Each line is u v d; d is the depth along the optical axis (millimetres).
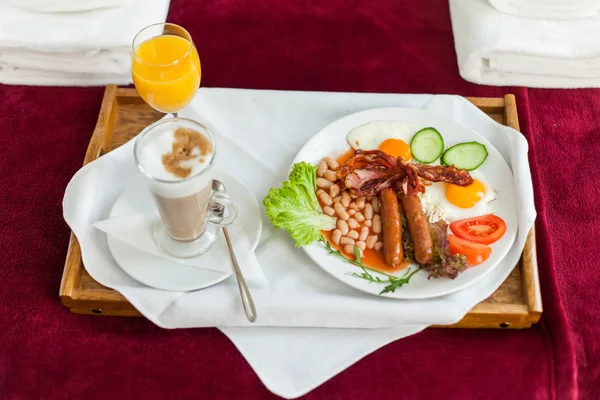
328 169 1049
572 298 1026
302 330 974
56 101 1196
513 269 1004
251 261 982
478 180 1047
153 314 958
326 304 958
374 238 998
